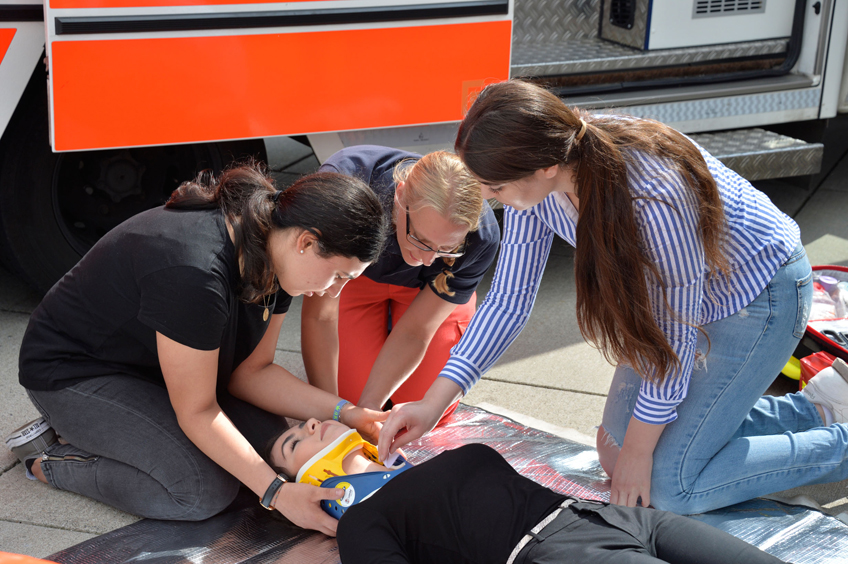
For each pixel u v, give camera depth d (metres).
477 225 2.09
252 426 2.39
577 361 3.24
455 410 2.79
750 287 2.04
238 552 2.04
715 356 2.10
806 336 2.81
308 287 1.91
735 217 1.97
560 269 4.14
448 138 3.18
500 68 3.10
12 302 3.53
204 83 2.75
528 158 1.56
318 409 2.41
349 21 2.84
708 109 4.12
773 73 4.32
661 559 1.59
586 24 4.74
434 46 2.98
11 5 2.70
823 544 2.01
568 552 1.58
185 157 3.34
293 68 2.83
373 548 1.64
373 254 1.82
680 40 4.31
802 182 4.99
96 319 2.09
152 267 1.86
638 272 1.69
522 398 2.97
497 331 2.27
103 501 2.26
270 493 2.06
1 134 2.81
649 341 1.78
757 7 4.36
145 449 2.12
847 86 4.30
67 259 3.29
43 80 2.93
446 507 1.73
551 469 2.41
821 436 2.17
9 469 2.45
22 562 1.42
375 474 2.03
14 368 3.01
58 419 2.19
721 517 2.16
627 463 2.15
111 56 2.62
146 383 2.23
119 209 3.41
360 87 2.94
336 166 2.24
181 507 2.13
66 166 3.24
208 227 1.90
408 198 2.02
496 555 1.66
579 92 4.07
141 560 1.99
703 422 2.12
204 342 1.90
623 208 1.63
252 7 2.72
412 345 2.53
